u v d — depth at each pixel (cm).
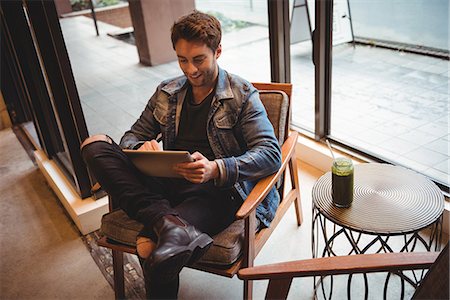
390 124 247
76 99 191
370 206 132
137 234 141
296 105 278
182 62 135
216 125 144
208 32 132
